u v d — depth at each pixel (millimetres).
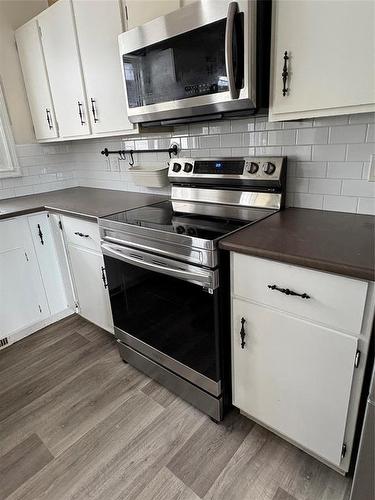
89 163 2742
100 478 1304
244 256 1168
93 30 1772
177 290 1420
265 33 1243
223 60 1263
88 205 2055
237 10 1151
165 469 1322
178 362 1576
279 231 1254
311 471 1280
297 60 1151
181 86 1434
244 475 1281
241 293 1236
